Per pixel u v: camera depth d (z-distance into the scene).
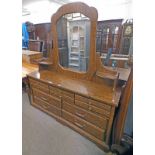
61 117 1.99
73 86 1.76
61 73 2.25
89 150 1.60
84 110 1.64
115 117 1.44
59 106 1.95
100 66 1.77
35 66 3.12
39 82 2.11
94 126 1.61
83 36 1.84
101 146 1.60
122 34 2.56
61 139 1.75
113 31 2.51
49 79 2.03
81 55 1.94
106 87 1.71
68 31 1.99
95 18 1.61
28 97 2.72
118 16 4.20
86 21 1.76
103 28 2.41
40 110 2.33
